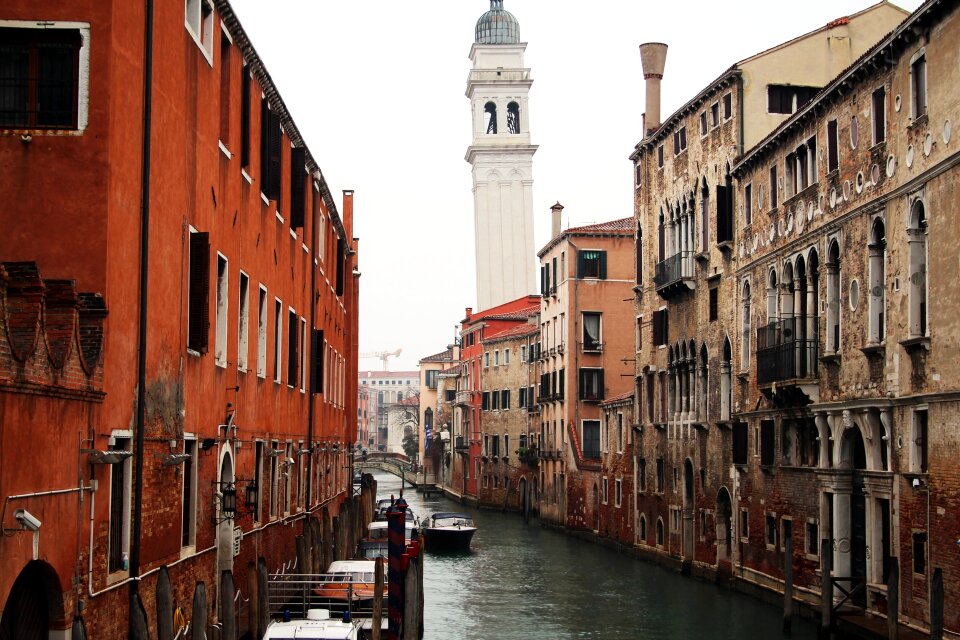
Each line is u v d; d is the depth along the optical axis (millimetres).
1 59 13289
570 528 55375
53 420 11211
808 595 27531
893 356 23156
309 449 30234
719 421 34344
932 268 21438
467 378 85125
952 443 20406
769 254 30516
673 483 39219
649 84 43344
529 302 85312
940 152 21062
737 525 33031
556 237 58875
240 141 20000
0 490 9891
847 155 25625
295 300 27266
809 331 27922
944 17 20906
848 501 25766
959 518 20016
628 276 57531
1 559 9969
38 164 13164
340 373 43031
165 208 15219
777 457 29688
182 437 16094
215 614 18344
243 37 19453
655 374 41469
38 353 10695
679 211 39094
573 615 29828
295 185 26578
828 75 33438
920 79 22312
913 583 21969
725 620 28297
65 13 13273
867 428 24188
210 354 17859
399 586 21750
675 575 37719
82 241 13086
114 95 13336
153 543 14703
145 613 13641
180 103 15875
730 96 33906
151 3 14414
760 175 31406
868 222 24453
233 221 19406
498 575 38500
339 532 31688
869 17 33719
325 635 17062
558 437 59188
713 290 35438
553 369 59969
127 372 13672
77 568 11922
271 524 23797
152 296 14656
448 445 94562
